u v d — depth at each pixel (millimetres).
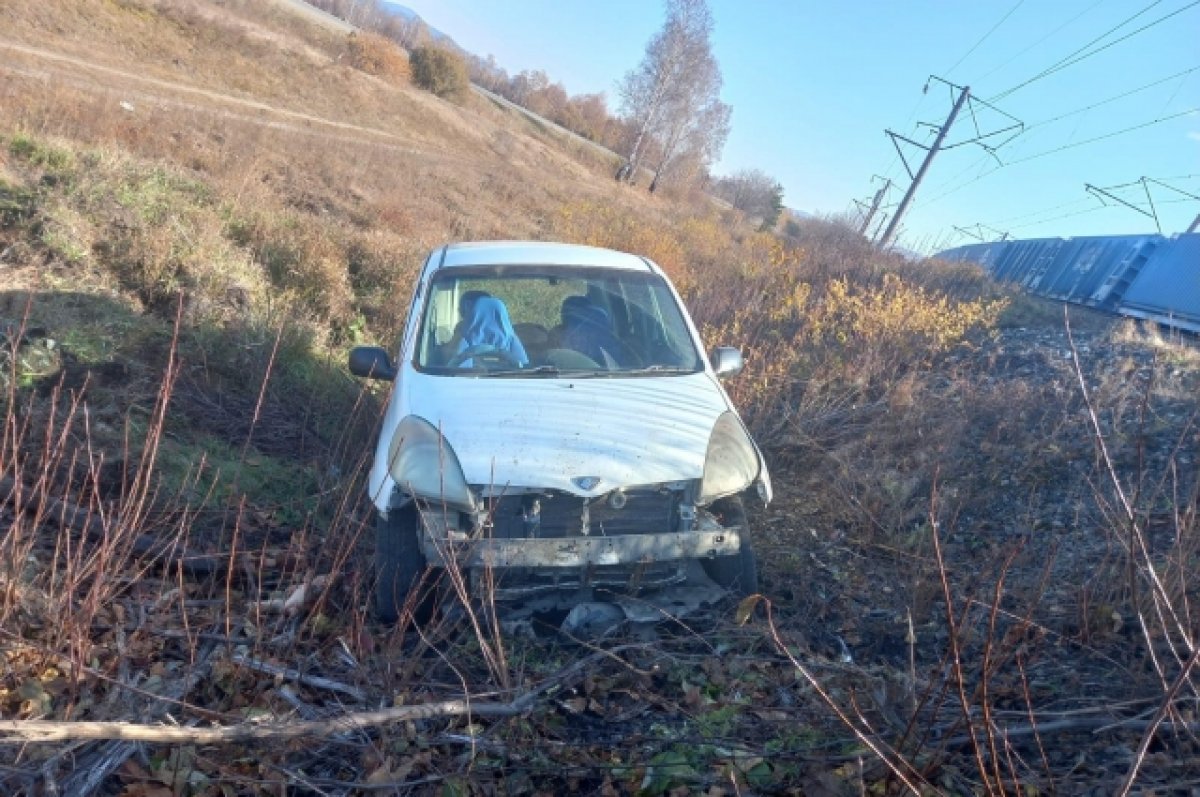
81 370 6508
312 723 3121
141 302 8125
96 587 3713
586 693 3846
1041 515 5605
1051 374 9047
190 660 3762
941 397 7875
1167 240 19812
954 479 6270
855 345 9188
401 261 11195
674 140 59531
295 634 4000
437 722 3664
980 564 5047
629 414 4648
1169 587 3969
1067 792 3094
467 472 4172
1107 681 3789
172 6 38188
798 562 5148
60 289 7625
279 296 9164
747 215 62406
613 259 6113
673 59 59156
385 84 44500
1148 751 3299
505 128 51531
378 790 3240
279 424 6676
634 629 4289
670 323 5680
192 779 3203
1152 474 5801
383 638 4105
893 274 15234
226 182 13289
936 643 4262
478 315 5465
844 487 6020
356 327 9484
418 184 22719
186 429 6211
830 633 4430
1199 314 16688
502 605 4340
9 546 4020
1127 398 7301
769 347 8664
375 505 4367
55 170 10289
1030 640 4082
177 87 29984
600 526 4250
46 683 3539
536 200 26797
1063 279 24328
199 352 7301
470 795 3271
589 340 5422
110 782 3240
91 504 4195
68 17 32719
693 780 3275
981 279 18250
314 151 21500
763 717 3658
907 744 3289
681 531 4266
